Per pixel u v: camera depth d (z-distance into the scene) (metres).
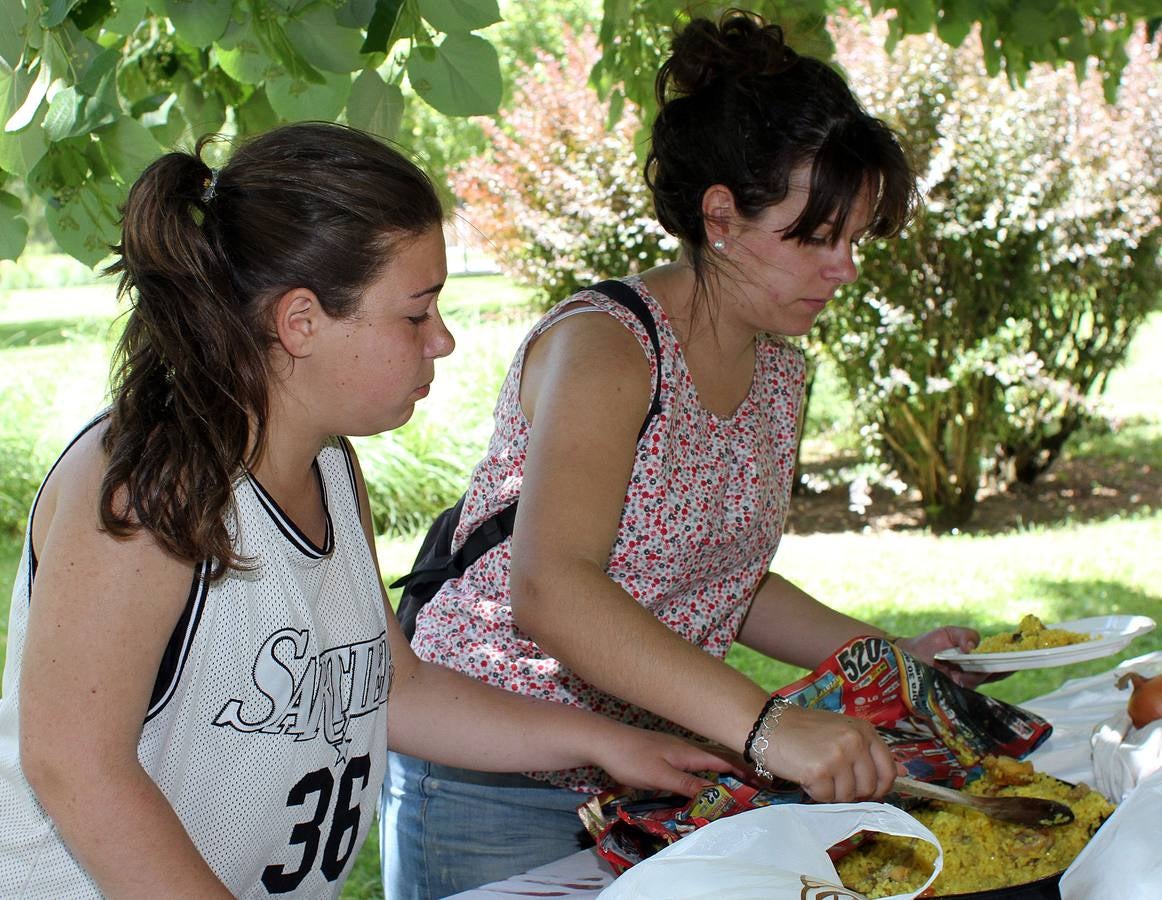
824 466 7.69
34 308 19.14
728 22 1.45
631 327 1.44
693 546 1.51
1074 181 6.18
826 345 6.43
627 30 2.78
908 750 1.42
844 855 1.31
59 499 1.00
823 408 7.86
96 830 0.97
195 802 1.10
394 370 1.08
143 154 1.77
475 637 1.60
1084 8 3.02
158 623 0.99
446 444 7.11
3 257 1.96
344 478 1.24
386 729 1.32
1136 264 6.61
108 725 0.97
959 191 6.09
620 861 1.31
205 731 1.07
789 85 1.37
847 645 1.44
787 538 6.63
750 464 1.55
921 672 1.49
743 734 1.22
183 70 2.46
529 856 1.59
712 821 1.20
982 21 2.71
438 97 1.81
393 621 1.42
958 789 1.43
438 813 1.62
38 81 1.73
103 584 0.96
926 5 2.75
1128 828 1.12
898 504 7.11
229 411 1.01
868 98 6.02
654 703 1.26
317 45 1.82
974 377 6.34
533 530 1.33
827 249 1.41
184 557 0.97
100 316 13.44
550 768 1.41
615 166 6.60
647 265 6.68
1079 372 6.83
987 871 1.28
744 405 1.58
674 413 1.46
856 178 1.36
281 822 1.16
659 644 1.26
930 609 5.24
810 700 1.42
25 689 0.96
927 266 6.18
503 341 7.61
